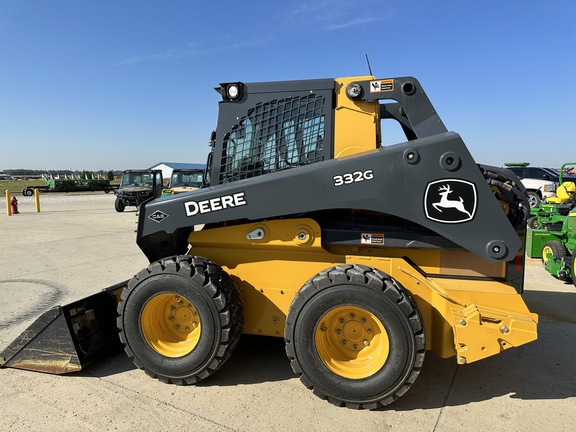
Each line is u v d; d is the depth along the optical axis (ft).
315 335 9.27
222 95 11.59
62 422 8.83
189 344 10.52
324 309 9.13
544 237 24.70
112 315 12.37
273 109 11.16
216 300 9.75
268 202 9.77
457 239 8.98
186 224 10.32
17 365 11.25
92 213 62.49
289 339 9.41
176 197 10.44
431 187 9.00
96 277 21.85
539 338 13.58
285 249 10.58
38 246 31.68
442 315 9.50
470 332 8.92
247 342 13.16
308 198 9.55
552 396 9.95
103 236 37.19
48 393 10.04
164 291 10.09
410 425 8.70
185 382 10.27
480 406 9.46
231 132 11.47
